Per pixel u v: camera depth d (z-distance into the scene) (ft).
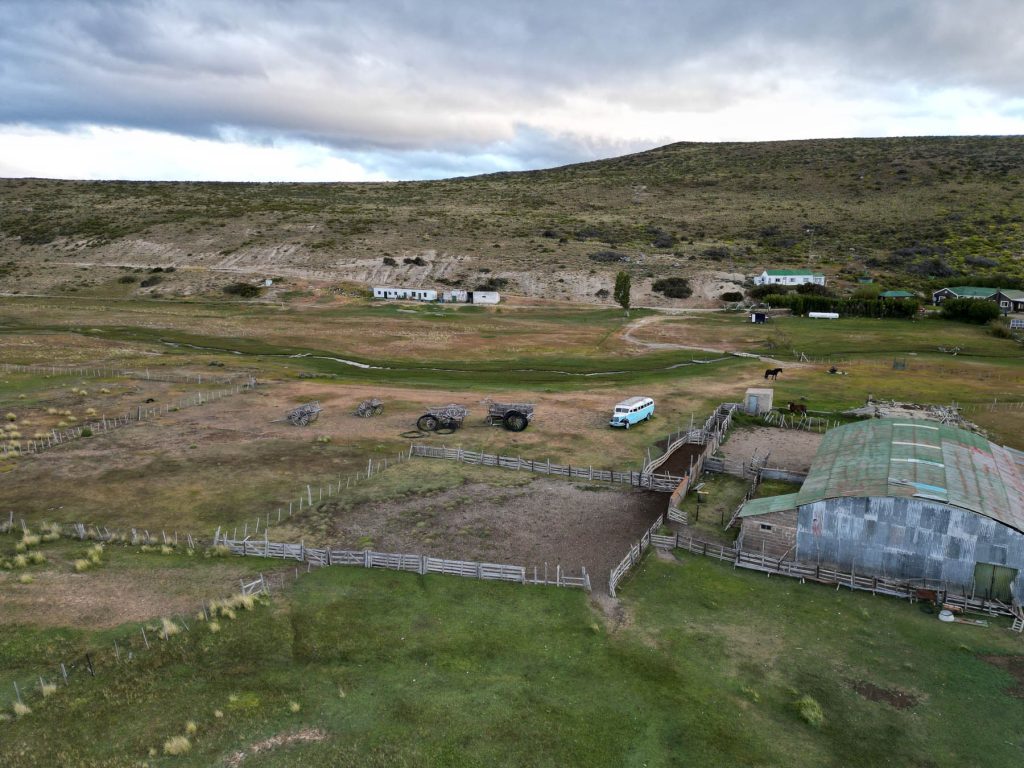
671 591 91.35
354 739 62.90
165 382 212.23
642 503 121.70
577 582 92.68
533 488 128.57
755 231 575.38
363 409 175.83
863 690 71.26
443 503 120.67
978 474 98.89
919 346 280.51
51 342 274.36
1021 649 78.48
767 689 71.31
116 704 67.31
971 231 525.75
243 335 304.71
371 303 398.83
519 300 414.41
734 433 163.02
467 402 192.44
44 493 122.21
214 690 69.67
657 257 494.59
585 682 71.82
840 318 353.72
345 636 79.36
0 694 68.44
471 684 71.15
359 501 120.98
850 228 566.77
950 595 87.20
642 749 62.34
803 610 86.74
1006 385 210.59
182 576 93.20
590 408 185.78
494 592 90.07
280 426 166.40
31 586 88.79
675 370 240.12
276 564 97.40
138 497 121.39
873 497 90.53
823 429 163.84
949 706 68.80
